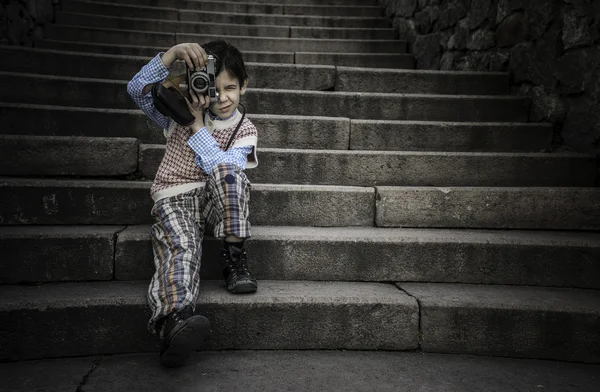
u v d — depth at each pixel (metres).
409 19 5.52
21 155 2.58
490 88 3.85
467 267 2.38
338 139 3.18
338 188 2.65
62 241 2.19
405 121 3.27
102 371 1.84
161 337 1.78
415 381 1.83
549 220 2.65
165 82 2.04
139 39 5.13
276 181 2.87
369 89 3.92
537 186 2.93
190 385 1.74
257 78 3.85
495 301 2.12
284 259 2.34
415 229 2.62
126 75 3.72
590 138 3.02
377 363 1.98
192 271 1.90
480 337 2.09
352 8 6.46
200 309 2.01
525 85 3.64
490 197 2.65
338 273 2.36
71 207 2.42
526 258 2.36
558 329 2.07
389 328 2.10
